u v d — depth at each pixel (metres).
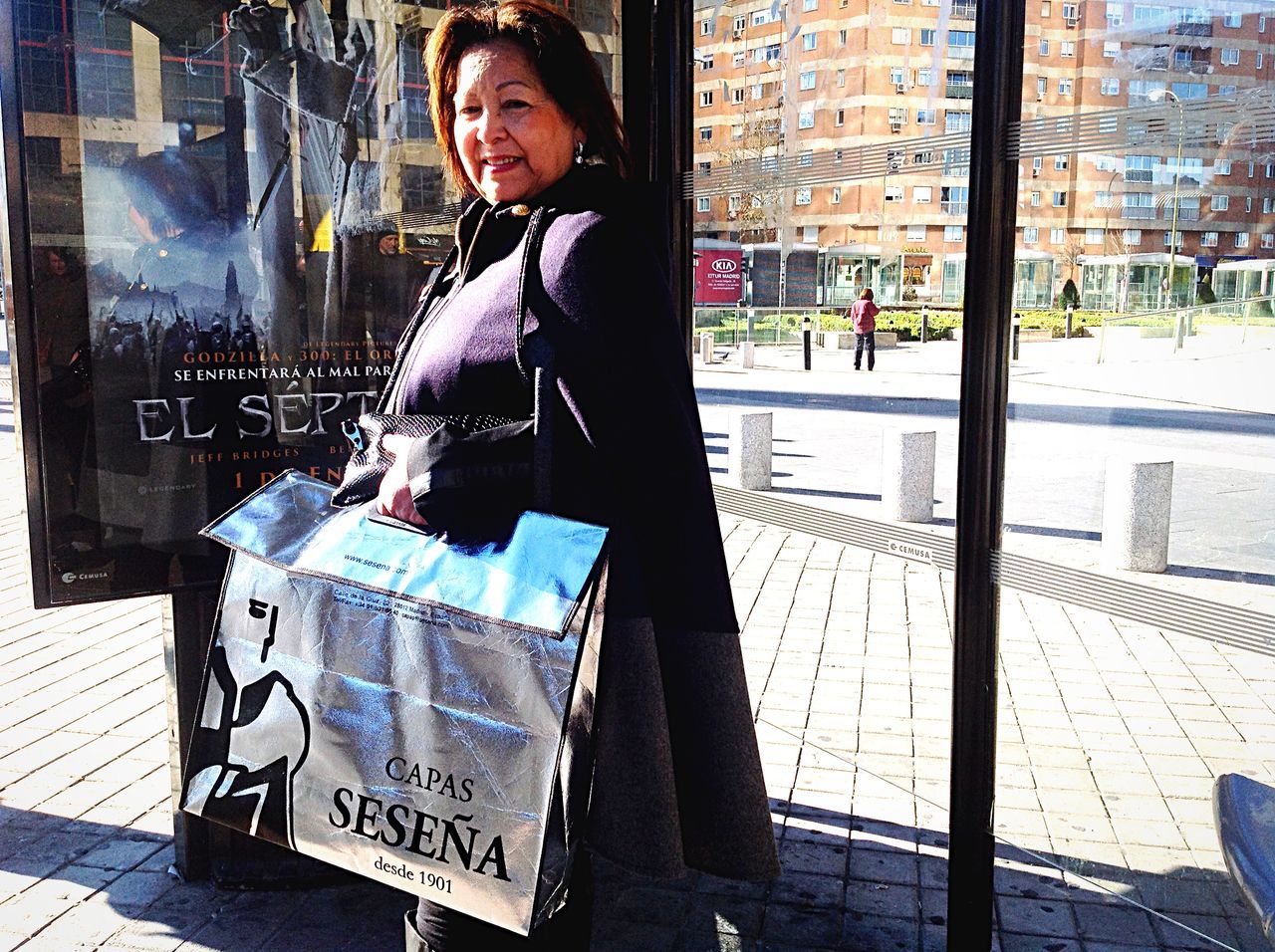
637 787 1.68
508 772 1.44
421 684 1.50
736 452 4.89
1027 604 3.37
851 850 2.91
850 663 3.95
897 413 6.31
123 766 3.45
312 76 2.46
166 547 2.47
